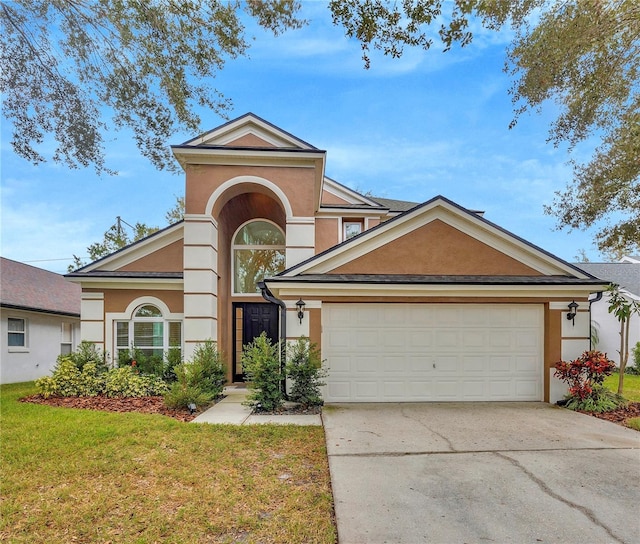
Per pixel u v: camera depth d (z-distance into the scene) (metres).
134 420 7.13
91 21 5.21
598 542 3.45
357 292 9.00
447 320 9.20
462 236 9.51
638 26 6.04
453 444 5.95
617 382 13.23
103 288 11.77
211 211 10.96
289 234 11.12
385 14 5.04
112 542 3.43
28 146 5.77
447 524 3.71
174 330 11.88
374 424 7.09
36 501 4.13
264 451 5.66
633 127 7.59
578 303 9.12
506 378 9.16
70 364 10.09
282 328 9.50
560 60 6.14
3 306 13.60
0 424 6.88
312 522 3.75
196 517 3.82
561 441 6.10
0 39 5.21
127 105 5.75
